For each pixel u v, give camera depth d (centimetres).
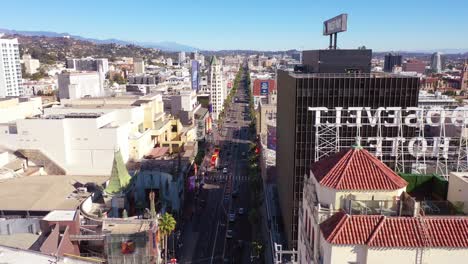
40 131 14425
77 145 14650
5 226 8588
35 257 6756
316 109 9750
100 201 11919
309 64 14075
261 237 12644
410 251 3803
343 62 12731
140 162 15988
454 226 3916
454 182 5153
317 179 4738
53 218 8812
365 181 4400
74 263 6950
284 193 13712
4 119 18112
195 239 13562
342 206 4406
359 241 3853
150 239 8938
